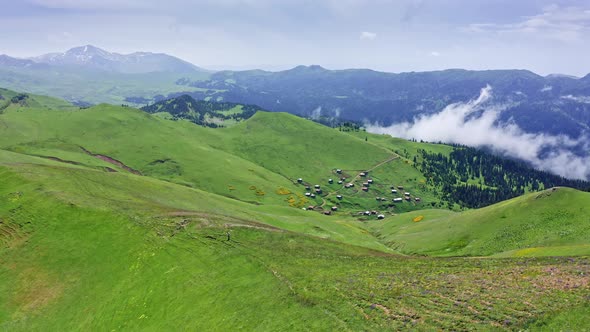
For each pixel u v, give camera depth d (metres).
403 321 38.19
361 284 48.94
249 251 64.00
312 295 46.72
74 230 76.88
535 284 43.84
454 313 38.50
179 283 57.47
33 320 59.34
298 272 54.84
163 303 54.47
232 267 59.03
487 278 48.12
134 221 76.94
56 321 58.38
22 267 69.88
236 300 49.84
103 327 54.53
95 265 67.38
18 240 76.44
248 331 43.22
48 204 84.94
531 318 35.38
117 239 72.38
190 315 49.88
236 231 74.44
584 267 49.44
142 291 58.50
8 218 82.31
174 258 64.00
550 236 95.44
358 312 41.25
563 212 104.25
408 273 53.28
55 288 64.50
